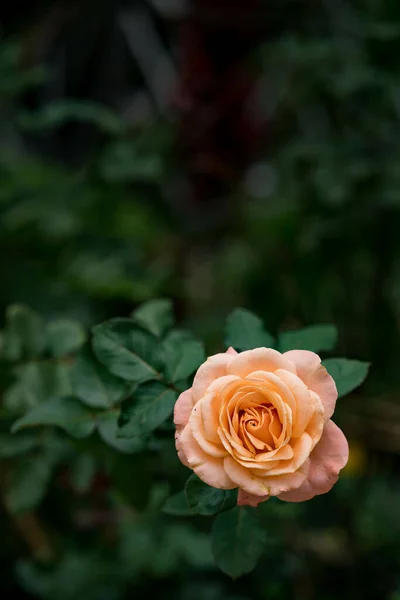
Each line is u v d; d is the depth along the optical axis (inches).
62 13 67.6
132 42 72.4
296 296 54.1
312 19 53.2
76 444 27.3
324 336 25.3
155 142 58.7
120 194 51.4
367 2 46.8
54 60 72.4
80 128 78.2
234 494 22.1
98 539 40.5
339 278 50.9
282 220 54.4
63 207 47.6
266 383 21.2
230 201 63.1
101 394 26.5
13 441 29.3
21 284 46.6
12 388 29.5
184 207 62.2
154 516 38.3
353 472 42.8
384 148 45.9
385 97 45.9
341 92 45.5
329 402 21.7
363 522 41.9
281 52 49.3
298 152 46.6
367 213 45.4
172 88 62.4
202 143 59.1
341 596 38.3
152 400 24.4
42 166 51.4
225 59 57.7
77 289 47.0
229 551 23.7
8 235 46.0
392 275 48.4
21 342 29.8
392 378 49.3
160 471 30.1
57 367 29.9
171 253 61.3
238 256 65.4
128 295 47.4
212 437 21.2
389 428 45.3
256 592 37.4
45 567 38.6
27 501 29.7
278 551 38.1
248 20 56.2
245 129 59.3
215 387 21.4
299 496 21.4
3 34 65.6
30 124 41.3
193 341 25.5
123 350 25.3
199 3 56.2
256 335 25.2
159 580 37.5
